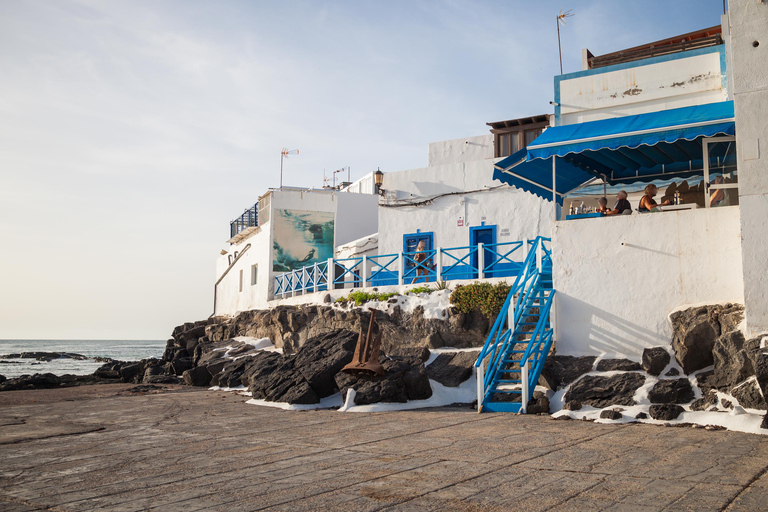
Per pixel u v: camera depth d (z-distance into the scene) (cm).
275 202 2642
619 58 1560
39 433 936
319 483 573
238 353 2183
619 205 1329
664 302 1131
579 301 1219
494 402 1163
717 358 985
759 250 957
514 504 488
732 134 1048
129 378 2662
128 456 733
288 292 2400
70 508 499
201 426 1002
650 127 1105
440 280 1628
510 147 2269
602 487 536
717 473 582
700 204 1420
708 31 1588
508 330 1258
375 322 1659
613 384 1081
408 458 690
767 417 820
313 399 1300
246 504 502
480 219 2045
